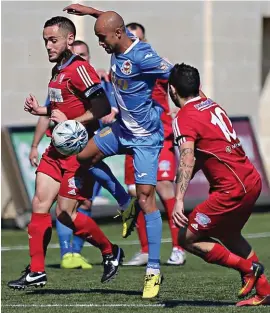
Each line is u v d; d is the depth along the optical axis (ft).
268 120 185.78
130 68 78.43
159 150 81.61
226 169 71.00
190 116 71.05
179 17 166.91
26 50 154.51
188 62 168.45
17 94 153.89
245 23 174.70
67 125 79.41
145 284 79.25
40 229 82.33
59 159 83.25
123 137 81.35
